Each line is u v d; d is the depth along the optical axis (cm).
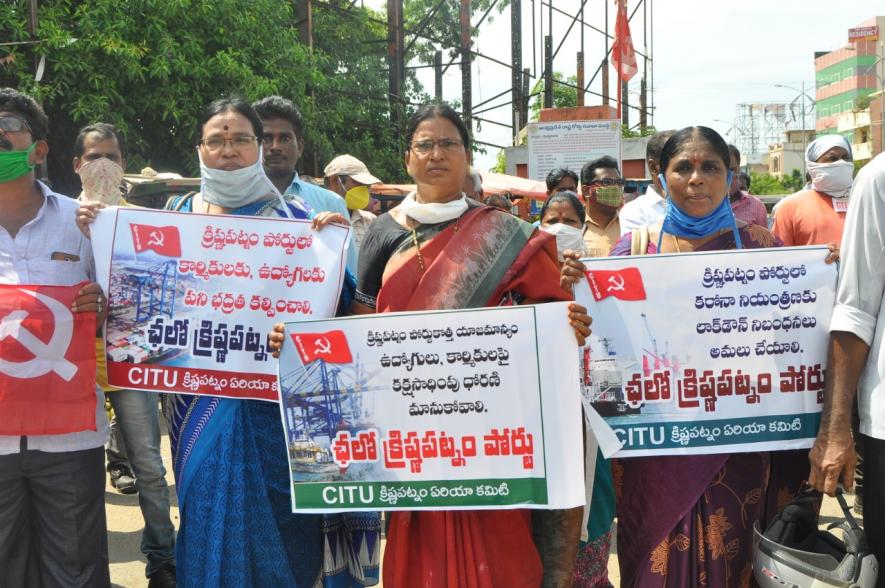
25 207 326
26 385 312
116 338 330
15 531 322
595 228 605
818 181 526
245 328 331
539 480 289
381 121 1705
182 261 331
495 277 301
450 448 294
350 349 298
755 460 322
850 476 294
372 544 343
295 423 303
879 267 285
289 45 1322
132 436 414
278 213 351
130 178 785
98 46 1059
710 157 320
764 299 311
